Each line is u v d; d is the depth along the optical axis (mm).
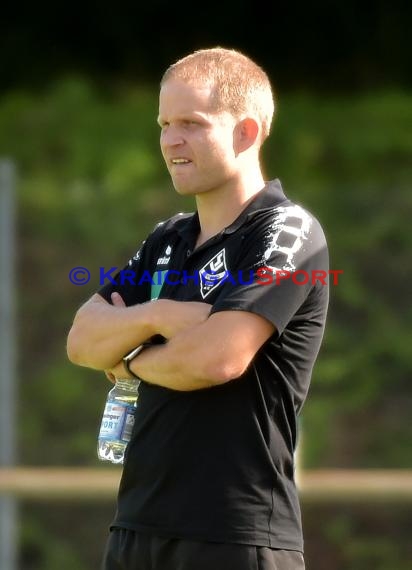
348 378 24859
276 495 10555
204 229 11531
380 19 37156
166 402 10766
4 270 25000
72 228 25891
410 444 24578
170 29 37719
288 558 10539
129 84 36781
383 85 36812
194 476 10508
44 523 23641
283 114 33062
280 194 11312
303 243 10922
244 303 10508
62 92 33812
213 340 10445
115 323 11180
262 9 37594
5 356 24828
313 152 32219
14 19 37562
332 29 37312
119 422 11367
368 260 25250
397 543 23109
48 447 25141
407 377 24828
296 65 37438
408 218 25328
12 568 22297
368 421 24719
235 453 10492
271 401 10680
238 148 11297
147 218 25969
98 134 32688
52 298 25703
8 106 34188
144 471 10773
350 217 25484
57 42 37406
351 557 23125
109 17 37375
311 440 24547
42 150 32625
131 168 31641
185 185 11211
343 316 25125
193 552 10375
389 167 32375
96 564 23641
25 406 25359
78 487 21672
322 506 23250
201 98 11094
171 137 11180
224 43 37719
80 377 25422
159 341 11305
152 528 10609
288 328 10844
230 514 10383
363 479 21297
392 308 25094
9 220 25125
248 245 10984
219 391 10594
